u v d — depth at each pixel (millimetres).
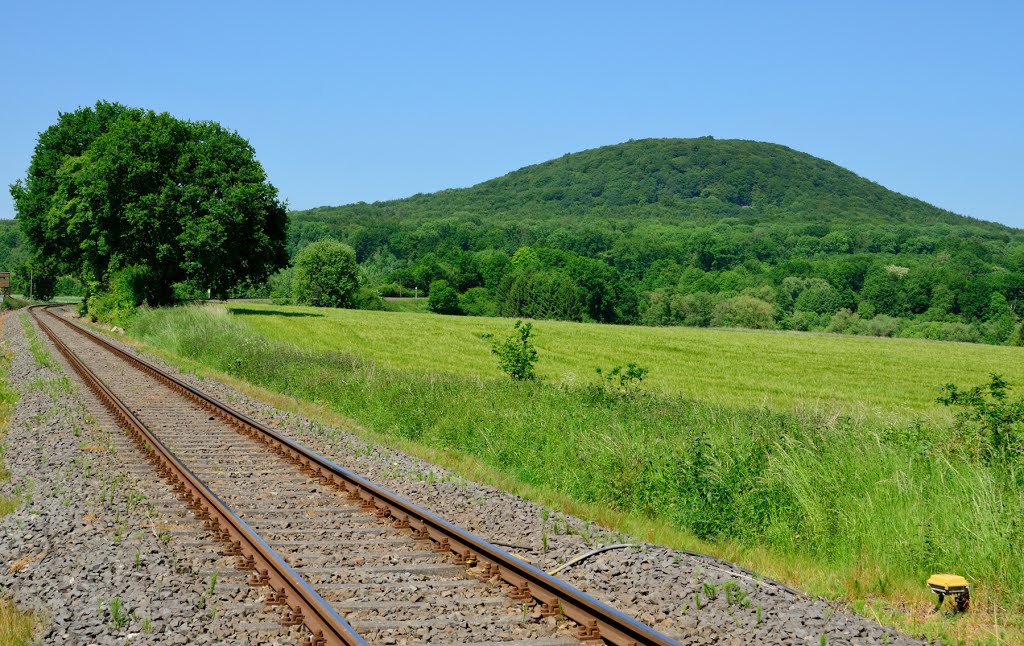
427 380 24094
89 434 17016
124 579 8219
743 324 133500
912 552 9719
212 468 14078
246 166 73000
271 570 8344
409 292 183625
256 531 10172
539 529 10703
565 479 14094
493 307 164000
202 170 68750
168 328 46281
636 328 92188
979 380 51656
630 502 12906
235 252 70812
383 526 10570
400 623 7207
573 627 7270
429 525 10148
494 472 14836
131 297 63531
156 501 11523
